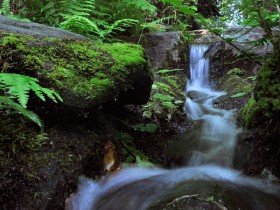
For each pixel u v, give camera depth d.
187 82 5.24
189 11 2.43
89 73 2.11
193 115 3.79
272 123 2.26
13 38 1.95
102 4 4.88
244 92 4.13
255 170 2.45
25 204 1.46
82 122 2.30
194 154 3.09
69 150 1.93
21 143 1.67
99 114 2.63
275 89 2.01
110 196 2.00
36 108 1.92
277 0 2.31
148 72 2.74
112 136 2.51
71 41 2.36
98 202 1.94
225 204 1.76
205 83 5.29
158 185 2.14
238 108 3.80
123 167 2.39
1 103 1.69
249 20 2.41
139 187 2.11
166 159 3.00
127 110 3.17
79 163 1.95
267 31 2.23
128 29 5.44
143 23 5.49
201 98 4.54
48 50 2.06
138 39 5.33
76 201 1.81
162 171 2.63
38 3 4.29
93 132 2.30
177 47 5.41
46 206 1.53
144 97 2.87
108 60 2.28
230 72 4.96
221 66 5.25
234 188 2.08
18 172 1.53
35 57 1.91
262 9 2.30
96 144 2.23
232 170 2.70
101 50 2.40
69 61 2.10
